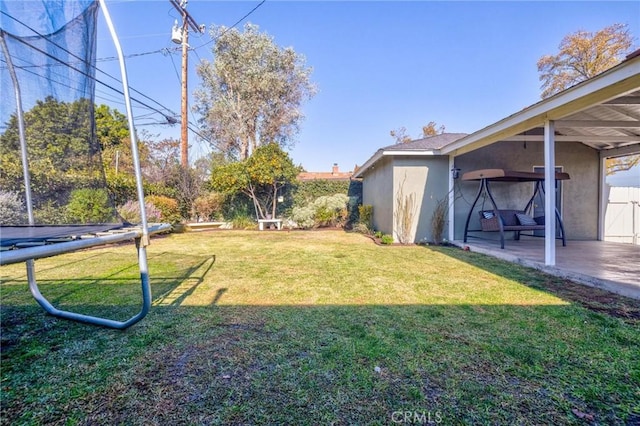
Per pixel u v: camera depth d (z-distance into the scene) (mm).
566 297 3727
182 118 12891
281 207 14250
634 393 1886
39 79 2520
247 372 2148
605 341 2557
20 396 1883
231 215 13852
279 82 16312
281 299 3732
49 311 3191
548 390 1925
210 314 3232
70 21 2529
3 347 2516
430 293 3949
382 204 10172
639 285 3830
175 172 12953
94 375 2113
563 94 4215
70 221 2662
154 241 9109
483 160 8852
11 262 1478
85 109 2598
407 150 8562
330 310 3350
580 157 8750
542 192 8766
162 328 2879
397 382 2021
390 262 5984
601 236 8664
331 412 1742
